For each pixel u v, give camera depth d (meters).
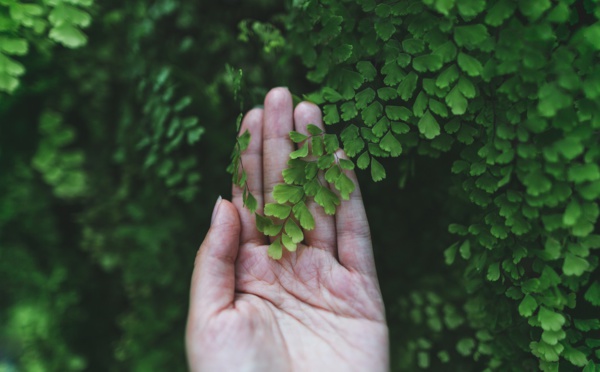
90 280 0.48
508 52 0.23
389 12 0.26
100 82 0.41
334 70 0.28
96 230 0.43
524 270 0.26
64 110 0.42
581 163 0.24
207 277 0.27
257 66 0.36
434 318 0.36
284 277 0.28
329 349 0.27
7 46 0.28
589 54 0.23
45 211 0.45
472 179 0.27
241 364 0.25
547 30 0.23
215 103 0.38
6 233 0.44
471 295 0.33
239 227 0.28
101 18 0.38
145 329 0.42
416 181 0.35
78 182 0.42
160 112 0.35
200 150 0.40
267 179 0.29
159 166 0.38
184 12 0.38
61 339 0.47
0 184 0.43
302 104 0.28
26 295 0.45
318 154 0.26
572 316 0.28
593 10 0.24
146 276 0.42
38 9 0.28
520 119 0.24
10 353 0.46
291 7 0.32
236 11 0.38
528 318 0.27
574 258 0.24
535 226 0.25
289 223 0.27
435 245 0.36
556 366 0.26
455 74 0.25
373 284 0.28
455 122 0.26
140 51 0.38
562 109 0.23
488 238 0.27
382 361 0.27
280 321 0.28
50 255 0.47
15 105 0.41
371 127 0.27
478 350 0.32
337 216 0.28
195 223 0.41
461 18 0.25
